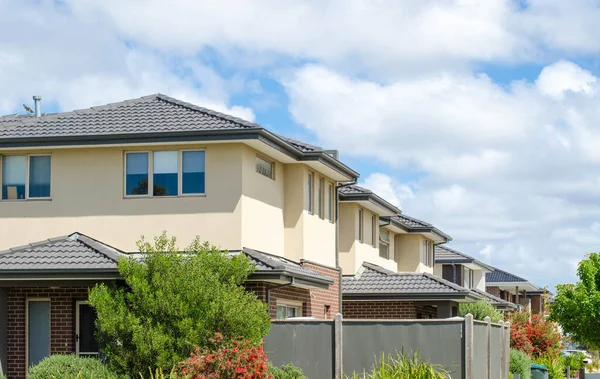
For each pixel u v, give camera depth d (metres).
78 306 25.69
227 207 26.31
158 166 26.84
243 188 26.39
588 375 51.06
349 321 23.08
